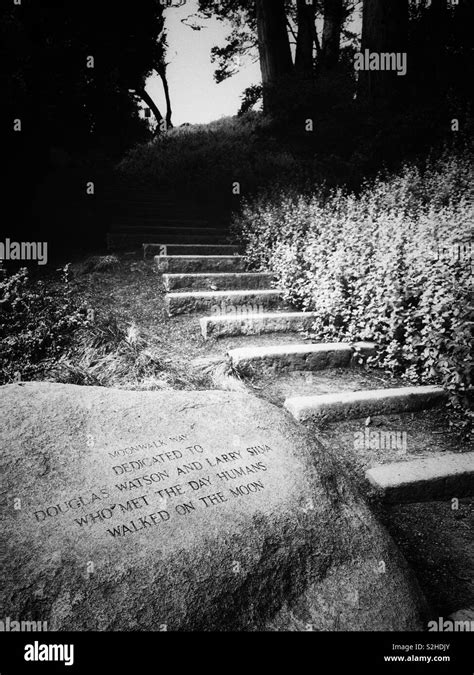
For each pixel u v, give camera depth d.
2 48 6.59
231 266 6.72
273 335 5.02
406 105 10.37
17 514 1.76
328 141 11.12
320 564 1.92
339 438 3.34
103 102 11.04
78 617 1.51
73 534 1.72
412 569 2.21
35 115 7.46
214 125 18.14
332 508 2.14
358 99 11.33
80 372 3.59
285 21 16.30
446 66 10.41
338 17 17.16
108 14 11.76
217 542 1.81
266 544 1.87
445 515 2.71
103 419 2.34
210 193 10.36
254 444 2.38
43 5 7.87
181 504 1.94
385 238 4.77
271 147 12.13
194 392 2.74
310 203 7.71
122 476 2.03
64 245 7.14
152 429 2.35
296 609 1.79
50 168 8.52
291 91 12.45
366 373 4.34
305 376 4.23
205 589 1.68
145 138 18.66
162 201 9.89
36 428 2.19
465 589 2.17
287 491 2.12
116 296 5.68
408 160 9.12
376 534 2.13
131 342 4.18
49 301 4.40
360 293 4.58
